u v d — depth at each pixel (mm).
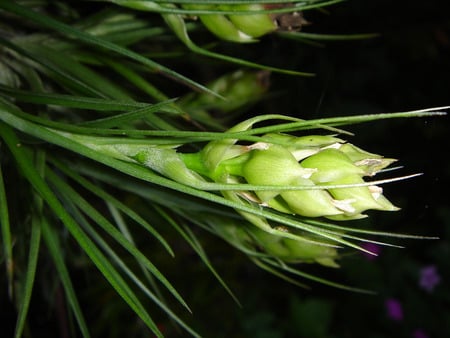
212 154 208
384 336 900
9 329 622
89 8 345
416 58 852
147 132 199
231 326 760
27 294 217
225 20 258
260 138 194
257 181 200
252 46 426
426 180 292
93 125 217
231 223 270
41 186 213
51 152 257
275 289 854
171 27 258
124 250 525
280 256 265
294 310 785
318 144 203
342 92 851
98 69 320
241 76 328
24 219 303
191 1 230
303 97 569
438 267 901
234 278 751
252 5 252
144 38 309
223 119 349
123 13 296
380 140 828
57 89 302
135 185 266
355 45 831
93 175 269
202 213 273
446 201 887
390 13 828
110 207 286
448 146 836
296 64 612
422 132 820
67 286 245
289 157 198
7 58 275
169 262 618
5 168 289
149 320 214
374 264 895
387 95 870
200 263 636
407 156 771
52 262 371
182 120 309
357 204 199
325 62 688
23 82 295
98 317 632
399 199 416
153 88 273
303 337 773
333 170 198
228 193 211
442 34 851
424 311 888
